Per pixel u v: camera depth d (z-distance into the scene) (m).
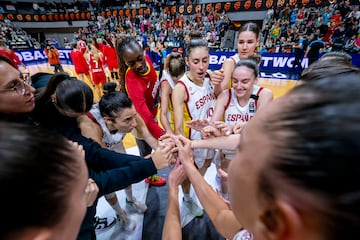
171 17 12.59
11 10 14.99
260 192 0.22
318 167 0.16
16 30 13.88
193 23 11.18
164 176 2.23
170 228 0.66
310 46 6.07
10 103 0.79
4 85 0.76
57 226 0.28
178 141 0.96
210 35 10.14
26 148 0.25
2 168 0.23
